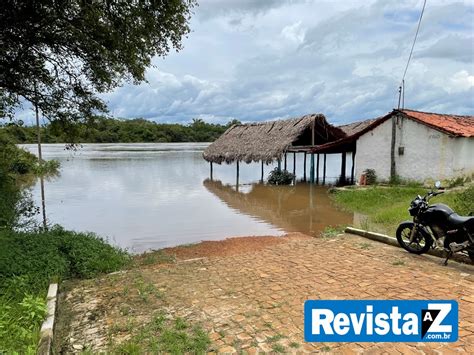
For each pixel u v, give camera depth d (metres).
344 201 14.48
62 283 5.80
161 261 7.02
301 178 25.50
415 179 15.62
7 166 13.28
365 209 12.85
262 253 7.11
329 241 7.72
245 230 10.67
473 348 3.49
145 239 9.67
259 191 19.00
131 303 4.87
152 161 37.56
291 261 6.39
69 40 7.59
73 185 20.39
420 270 5.58
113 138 87.94
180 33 7.66
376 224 10.07
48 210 13.66
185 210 13.84
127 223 11.59
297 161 45.72
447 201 10.52
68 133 9.77
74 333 4.15
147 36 7.34
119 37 7.13
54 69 8.38
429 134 15.03
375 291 4.83
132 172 27.36
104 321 4.40
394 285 5.00
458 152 14.45
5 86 8.16
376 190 14.88
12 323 4.14
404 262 6.00
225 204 15.20
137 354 3.55
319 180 24.11
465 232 5.54
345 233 8.53
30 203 11.51
